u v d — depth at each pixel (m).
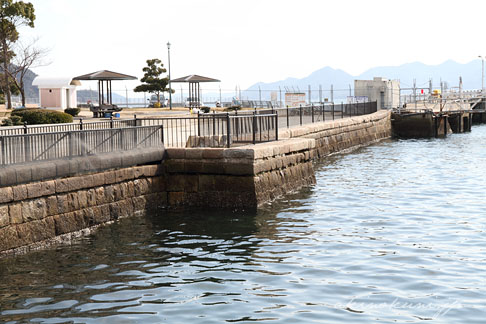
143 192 22.02
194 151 22.84
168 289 13.56
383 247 17.06
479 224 20.11
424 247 17.02
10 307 12.41
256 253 16.56
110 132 20.44
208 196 22.78
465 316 11.72
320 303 12.52
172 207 23.00
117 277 14.47
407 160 40.28
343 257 16.03
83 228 18.89
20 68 66.06
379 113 59.94
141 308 12.34
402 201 24.62
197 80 61.72
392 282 13.83
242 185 22.42
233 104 73.62
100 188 19.84
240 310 12.17
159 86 77.00
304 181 27.69
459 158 41.38
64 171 18.12
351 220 20.86
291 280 14.11
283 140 27.73
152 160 22.38
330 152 44.03
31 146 17.12
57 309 12.29
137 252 16.73
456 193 26.67
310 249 16.94
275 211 22.25
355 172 33.97
